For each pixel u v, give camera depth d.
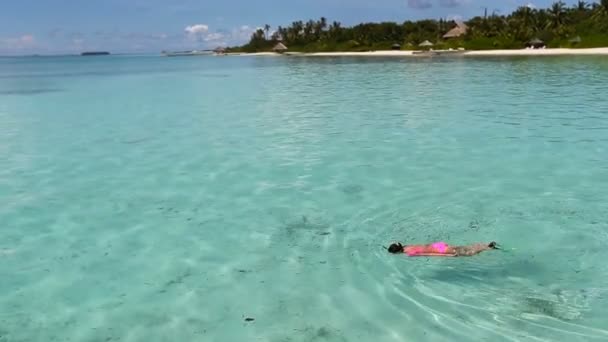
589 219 6.48
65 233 6.62
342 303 4.72
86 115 17.03
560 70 30.61
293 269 5.43
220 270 5.48
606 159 9.19
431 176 8.55
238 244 6.12
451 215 6.77
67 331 4.45
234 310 4.69
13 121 15.91
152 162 10.16
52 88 28.97
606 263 5.30
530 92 19.53
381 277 5.16
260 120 14.94
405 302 4.68
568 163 9.02
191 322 4.52
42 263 5.77
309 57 86.06
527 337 4.12
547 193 7.49
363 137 11.83
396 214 6.89
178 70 52.91
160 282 5.26
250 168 9.45
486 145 10.59
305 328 4.37
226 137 12.43
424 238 6.09
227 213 7.18
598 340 4.05
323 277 5.22
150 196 8.02
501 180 8.19
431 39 88.75
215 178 8.91
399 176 8.62
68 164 10.16
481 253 5.57
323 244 6.03
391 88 23.31
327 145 11.12
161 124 14.77
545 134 11.45
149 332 4.39
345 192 7.89
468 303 4.62
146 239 6.35
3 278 5.43
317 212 7.08
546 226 6.30
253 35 158.00
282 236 6.31
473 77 27.80
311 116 15.36
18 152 11.34
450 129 12.45
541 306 4.54
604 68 31.22
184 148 11.34
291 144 11.34
